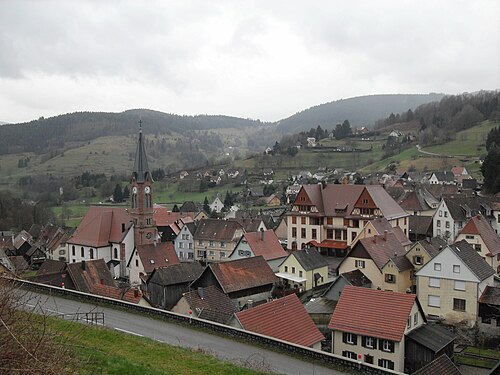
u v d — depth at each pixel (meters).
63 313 44.25
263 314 43.22
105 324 42.19
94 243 98.12
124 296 54.22
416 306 48.53
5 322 18.19
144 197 97.88
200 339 39.06
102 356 28.27
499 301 56.66
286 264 77.00
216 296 55.56
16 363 17.55
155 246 86.00
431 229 111.31
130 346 33.47
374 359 46.28
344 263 71.94
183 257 110.50
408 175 195.50
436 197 144.88
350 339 47.50
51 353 19.77
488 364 49.75
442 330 49.84
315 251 79.75
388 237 76.00
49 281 60.16
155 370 28.09
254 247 85.38
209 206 181.00
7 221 151.00
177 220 127.56
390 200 104.50
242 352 36.53
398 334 44.97
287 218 108.81
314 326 45.03
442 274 59.72
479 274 58.41
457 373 37.50
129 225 98.25
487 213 108.56
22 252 126.00
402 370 45.50
